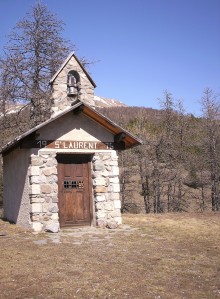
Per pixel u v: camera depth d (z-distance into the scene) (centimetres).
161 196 2978
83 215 1205
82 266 680
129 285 572
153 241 927
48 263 700
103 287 562
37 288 555
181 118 2809
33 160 1112
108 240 941
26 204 1147
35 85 2128
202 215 1541
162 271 652
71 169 1209
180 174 2711
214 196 2608
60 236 1004
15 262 709
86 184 1227
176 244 890
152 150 2698
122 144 1280
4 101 2045
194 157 2755
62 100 1272
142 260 728
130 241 927
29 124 2048
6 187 1470
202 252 803
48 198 1113
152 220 1348
